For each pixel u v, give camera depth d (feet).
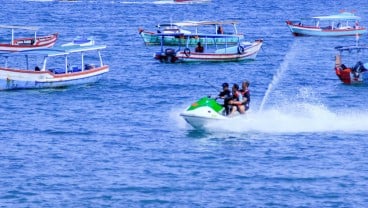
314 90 556.51
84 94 535.19
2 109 484.33
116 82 584.81
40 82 544.21
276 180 340.59
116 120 451.53
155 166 358.43
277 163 362.94
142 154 376.89
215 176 345.10
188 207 310.65
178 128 424.87
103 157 372.17
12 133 418.92
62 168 355.36
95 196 320.70
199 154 375.66
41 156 373.61
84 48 578.25
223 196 321.93
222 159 368.27
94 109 486.38
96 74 574.97
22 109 484.74
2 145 392.88
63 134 416.67
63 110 482.69
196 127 403.34
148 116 463.42
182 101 516.32
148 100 518.37
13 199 316.60
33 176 343.26
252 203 314.96
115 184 334.44
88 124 440.86
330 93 544.62
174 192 326.03
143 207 310.86
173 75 624.59
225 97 404.98
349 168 356.38
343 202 316.60
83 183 335.26
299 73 638.53
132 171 351.46
